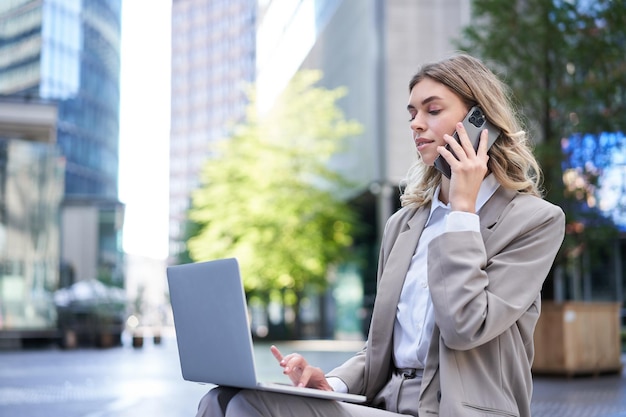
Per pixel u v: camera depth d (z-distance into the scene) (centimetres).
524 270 207
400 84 2464
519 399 208
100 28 5741
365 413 208
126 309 2752
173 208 12006
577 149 1120
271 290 2948
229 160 2800
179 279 208
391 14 2466
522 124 245
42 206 2212
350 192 2833
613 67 1110
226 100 11319
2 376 1235
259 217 2755
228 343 192
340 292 3388
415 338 221
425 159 222
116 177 6066
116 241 3381
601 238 1104
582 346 1076
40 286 2228
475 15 1174
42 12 4881
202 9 11800
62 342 2320
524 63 1120
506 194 220
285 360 227
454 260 200
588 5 1120
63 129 5278
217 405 203
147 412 725
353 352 1959
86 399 864
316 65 3278
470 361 205
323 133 2752
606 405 724
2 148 2159
